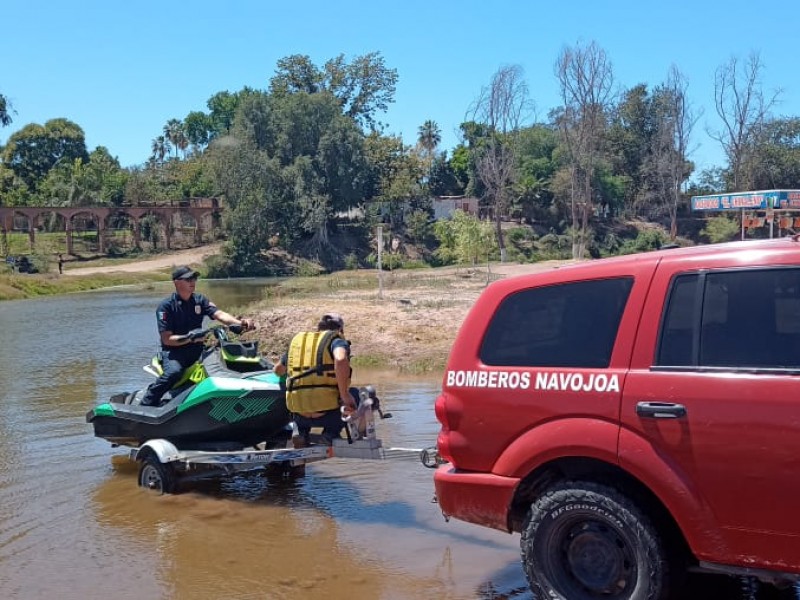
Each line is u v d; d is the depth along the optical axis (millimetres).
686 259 4234
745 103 67938
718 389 3883
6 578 5402
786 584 3984
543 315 4582
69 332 23844
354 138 81250
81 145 118688
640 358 4164
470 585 5070
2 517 6684
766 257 4016
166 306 7945
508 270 42094
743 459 3785
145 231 88562
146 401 7953
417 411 10195
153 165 126062
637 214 91750
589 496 4172
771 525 3742
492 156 78438
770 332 3891
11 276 55031
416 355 14875
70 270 72250
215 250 81875
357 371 13977
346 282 34812
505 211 88125
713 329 4027
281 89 89500
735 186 70250
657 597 4020
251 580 5289
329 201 81812
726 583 4770
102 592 5152
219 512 6781
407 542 5902
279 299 24812
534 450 4359
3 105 70875
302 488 7402
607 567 4199
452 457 4750
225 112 131625
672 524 4141
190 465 7352
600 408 4191
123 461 8438
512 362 4590
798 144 83562
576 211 86562
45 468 8180
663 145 86125
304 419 6875
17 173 114562
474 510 4652
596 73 70688
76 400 12039
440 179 100688
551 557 4340
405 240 84312
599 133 84250
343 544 5922
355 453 6570
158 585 5246
